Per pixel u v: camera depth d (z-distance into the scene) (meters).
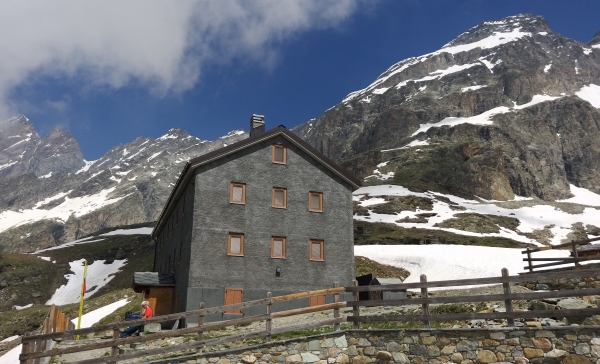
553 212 115.56
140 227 138.25
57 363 19.16
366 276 34.00
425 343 15.34
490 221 99.00
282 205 32.38
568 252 53.44
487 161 142.12
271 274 30.67
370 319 16.72
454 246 61.62
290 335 18.06
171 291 33.50
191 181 32.12
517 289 25.53
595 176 181.88
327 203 33.53
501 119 189.62
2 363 39.72
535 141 179.88
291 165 33.34
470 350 14.62
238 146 32.00
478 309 20.08
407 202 107.81
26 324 59.28
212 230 30.12
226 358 16.31
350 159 157.50
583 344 13.27
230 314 28.91
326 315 26.19
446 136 177.62
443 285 15.52
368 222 93.31
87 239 129.00
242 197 31.53
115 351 16.08
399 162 150.38
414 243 78.88
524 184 151.62
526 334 14.00
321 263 32.09
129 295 57.72
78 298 83.25
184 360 16.22
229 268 29.83
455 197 123.94
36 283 91.25
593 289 13.08
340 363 16.36
